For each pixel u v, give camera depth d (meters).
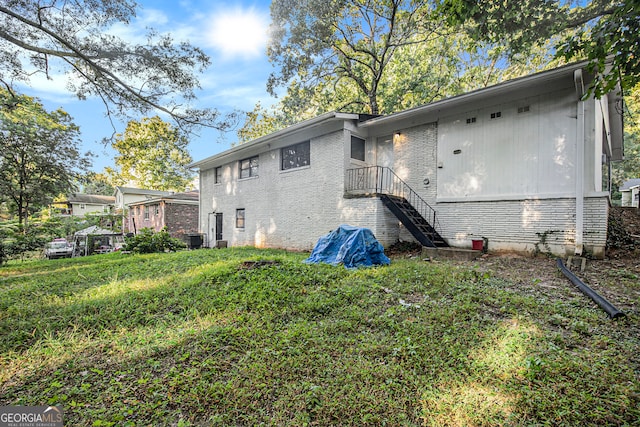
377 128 10.58
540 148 7.13
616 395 2.05
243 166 14.73
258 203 13.55
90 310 4.29
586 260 6.17
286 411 2.05
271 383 2.37
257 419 1.99
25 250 16.23
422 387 2.24
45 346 3.20
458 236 8.49
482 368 2.45
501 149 7.75
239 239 14.70
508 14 6.70
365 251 6.96
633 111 15.92
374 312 3.78
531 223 7.23
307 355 2.78
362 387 2.27
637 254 6.39
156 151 31.59
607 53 3.71
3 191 16.28
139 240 13.20
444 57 16.11
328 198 10.44
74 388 2.36
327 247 7.88
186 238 16.66
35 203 18.17
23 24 5.99
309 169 11.16
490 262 6.80
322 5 13.64
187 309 4.18
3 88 8.29
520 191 7.42
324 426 1.92
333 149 10.30
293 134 11.80
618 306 3.66
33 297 5.19
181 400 2.17
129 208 27.17
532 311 3.59
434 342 2.92
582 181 6.42
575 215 6.58
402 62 16.28
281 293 4.50
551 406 1.98
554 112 6.94
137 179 34.75
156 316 3.96
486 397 2.10
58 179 17.48
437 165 9.01
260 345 2.99
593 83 3.87
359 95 18.62
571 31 9.73
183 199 21.14
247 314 3.84
